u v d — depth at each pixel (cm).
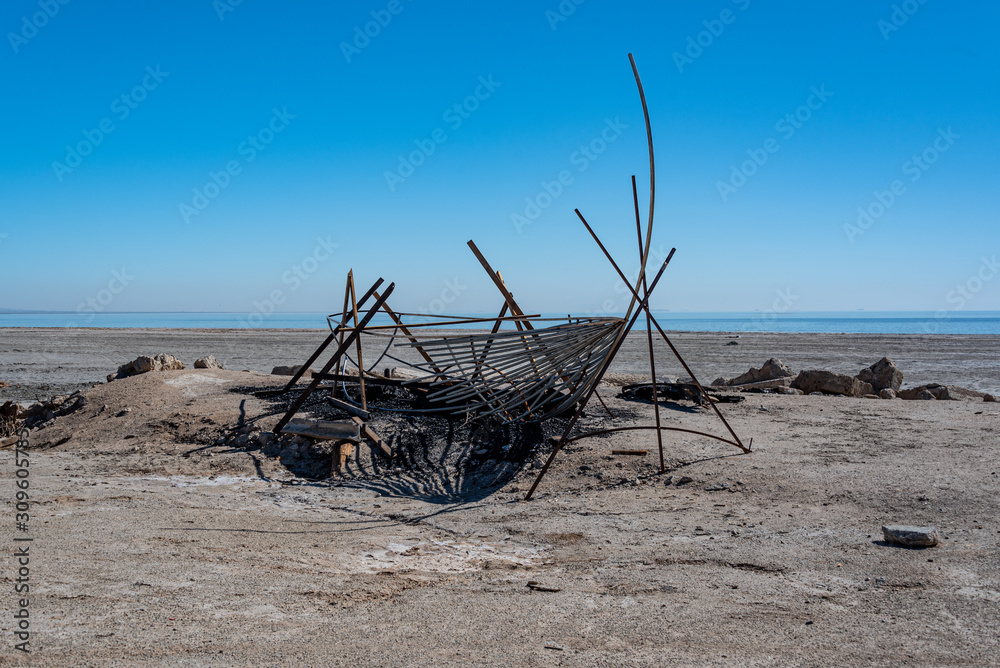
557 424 1043
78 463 992
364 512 778
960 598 470
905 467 823
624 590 505
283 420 1044
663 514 727
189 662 362
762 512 710
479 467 938
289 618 436
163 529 643
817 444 962
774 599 480
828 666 373
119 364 3048
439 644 398
